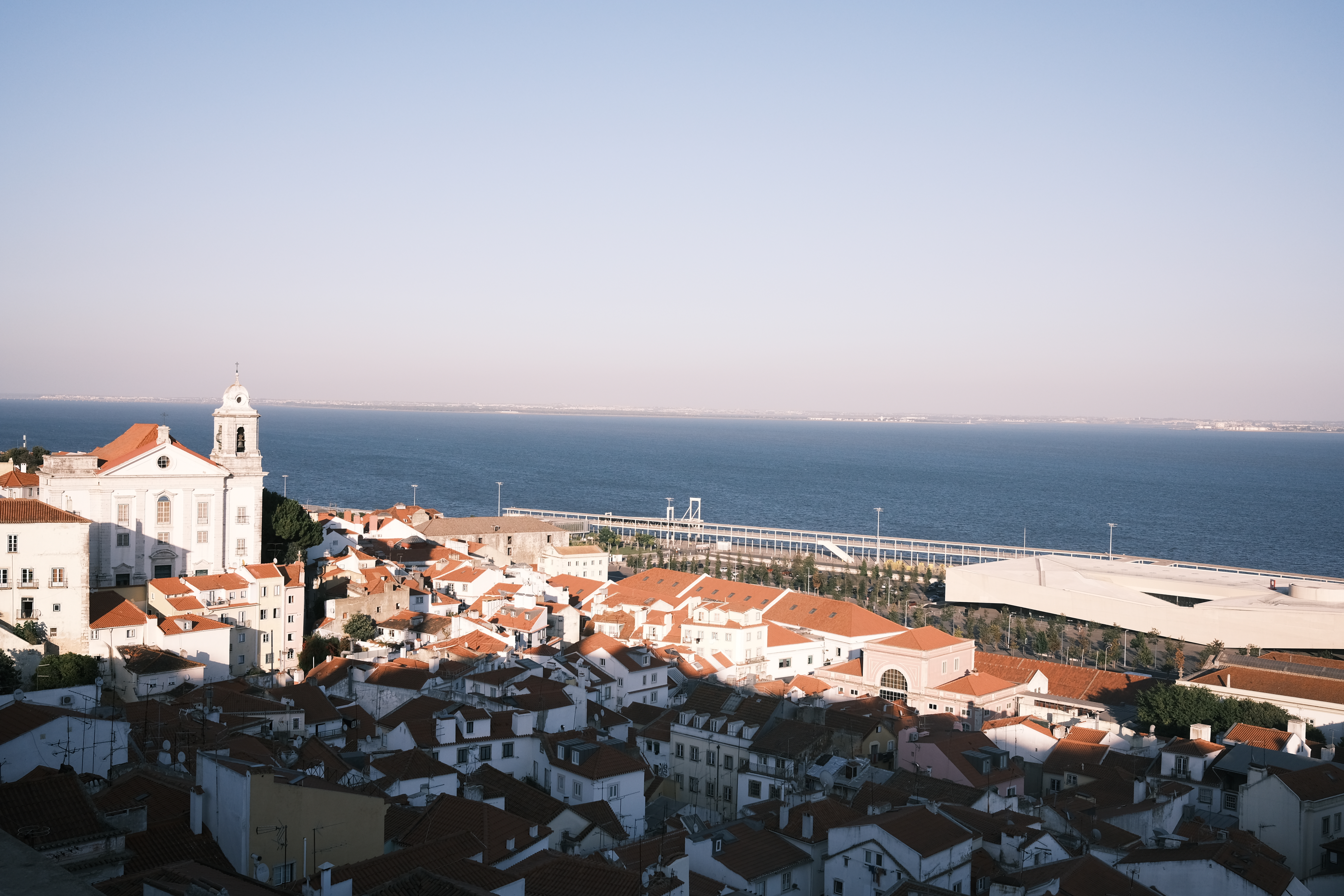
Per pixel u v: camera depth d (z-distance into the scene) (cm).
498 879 6919
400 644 19188
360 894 6488
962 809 10081
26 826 5409
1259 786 10438
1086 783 12688
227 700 12912
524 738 12300
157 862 6662
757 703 14138
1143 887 7975
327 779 9700
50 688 13900
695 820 10750
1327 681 16662
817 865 9381
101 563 18450
